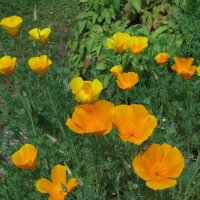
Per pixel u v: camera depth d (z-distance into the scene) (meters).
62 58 1.51
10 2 2.25
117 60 1.24
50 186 0.69
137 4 1.31
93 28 1.38
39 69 0.97
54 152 0.94
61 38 1.87
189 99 1.05
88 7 1.46
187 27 1.24
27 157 0.75
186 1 1.28
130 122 0.64
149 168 0.61
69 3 2.19
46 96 1.09
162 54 1.03
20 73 1.19
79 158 0.93
